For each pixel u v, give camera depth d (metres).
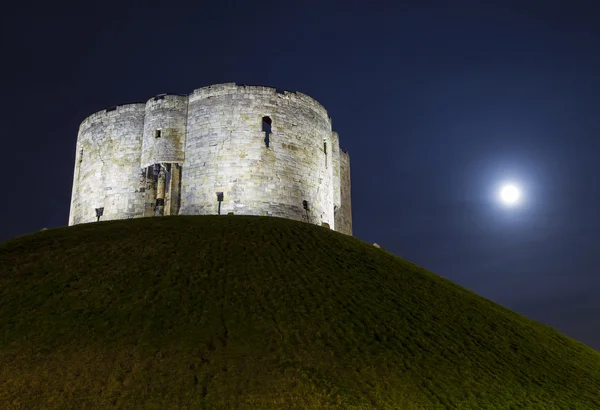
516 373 24.58
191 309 24.83
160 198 47.16
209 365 20.56
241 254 31.48
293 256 32.38
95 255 30.28
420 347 24.69
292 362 21.38
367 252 36.25
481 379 23.03
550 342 31.09
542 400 22.42
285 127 47.56
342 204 62.12
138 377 19.53
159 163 47.12
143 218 38.81
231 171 45.16
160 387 19.05
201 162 45.94
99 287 26.38
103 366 20.09
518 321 33.19
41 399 18.12
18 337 22.03
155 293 26.06
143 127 49.41
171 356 20.92
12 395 18.28
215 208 44.50
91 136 51.56
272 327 23.89
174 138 47.41
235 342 22.41
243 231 35.41
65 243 32.41
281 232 36.28
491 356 25.73
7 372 19.59
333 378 20.78
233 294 26.58
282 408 18.50
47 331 22.48
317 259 32.56
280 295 27.09
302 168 47.66
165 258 30.03
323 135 51.41
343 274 31.08
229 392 19.05
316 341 23.31
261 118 46.81
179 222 37.06
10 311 24.14
